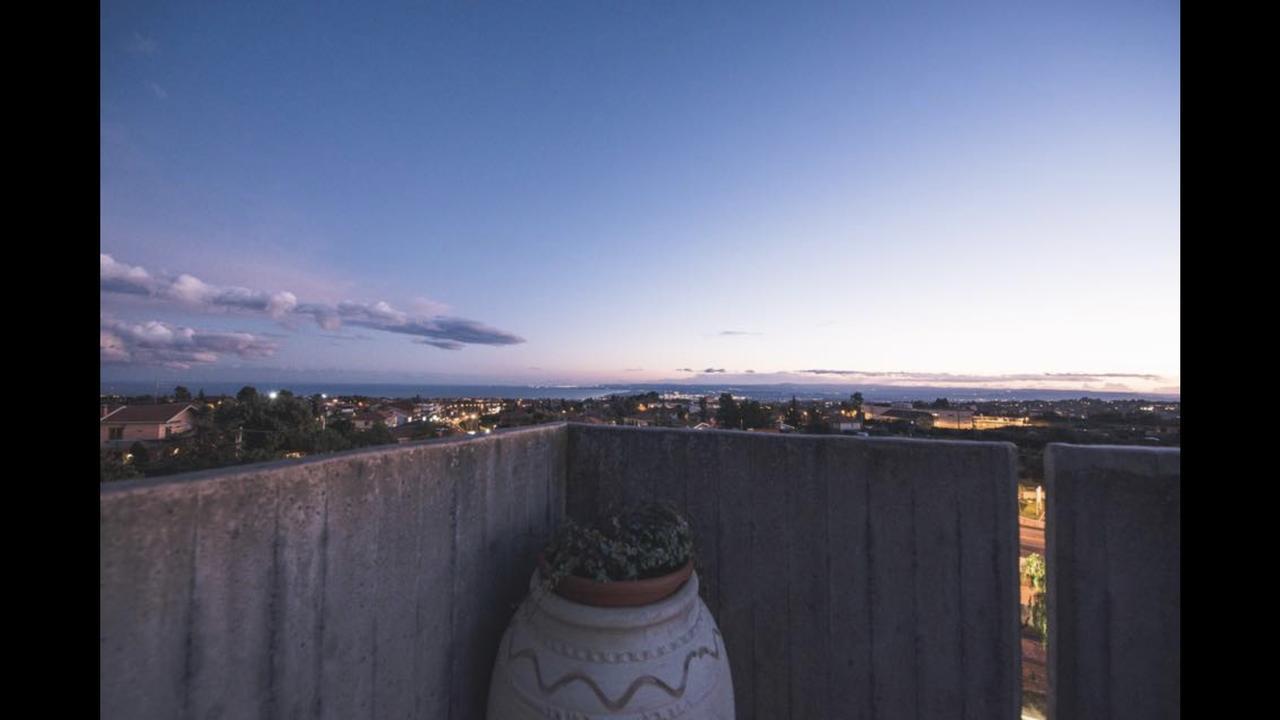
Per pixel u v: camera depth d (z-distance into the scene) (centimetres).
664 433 227
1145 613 157
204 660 117
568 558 173
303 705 136
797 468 204
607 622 161
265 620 129
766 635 208
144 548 108
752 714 210
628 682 156
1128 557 159
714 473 217
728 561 214
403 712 163
